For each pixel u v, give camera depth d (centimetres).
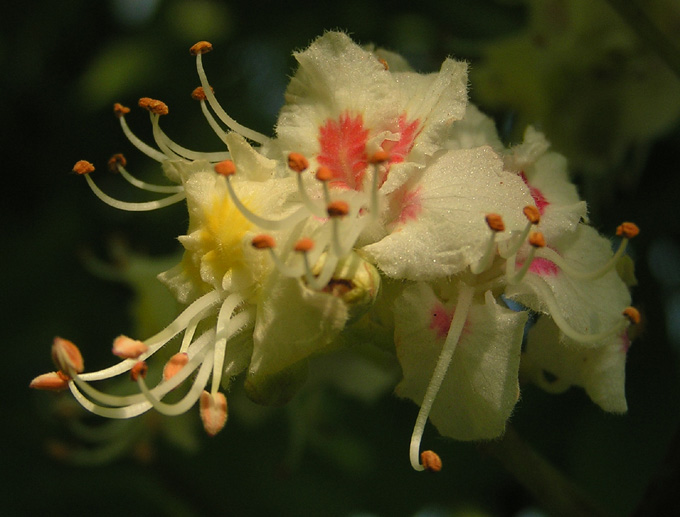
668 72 17
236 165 13
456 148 14
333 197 13
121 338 13
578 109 18
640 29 15
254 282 13
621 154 18
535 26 18
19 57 21
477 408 13
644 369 17
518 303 14
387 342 14
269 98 20
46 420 19
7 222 20
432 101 14
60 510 19
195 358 13
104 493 19
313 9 20
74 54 21
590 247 14
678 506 14
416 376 13
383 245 13
